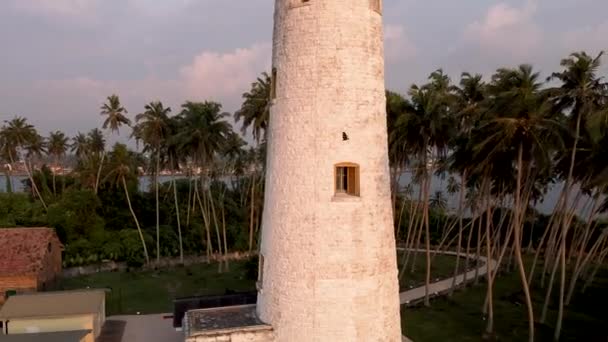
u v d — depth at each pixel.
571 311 34.12
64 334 22.78
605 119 24.48
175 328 27.94
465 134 36.22
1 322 27.28
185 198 63.72
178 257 52.53
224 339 16.19
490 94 33.41
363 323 15.84
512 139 26.77
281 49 16.47
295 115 15.98
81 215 50.44
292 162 16.02
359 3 15.99
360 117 15.98
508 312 33.75
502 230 50.31
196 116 51.72
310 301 15.67
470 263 49.38
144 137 53.72
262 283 17.30
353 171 16.08
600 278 43.69
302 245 15.78
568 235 50.12
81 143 84.81
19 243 38.03
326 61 15.73
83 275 45.78
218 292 39.19
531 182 37.12
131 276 45.47
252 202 54.91
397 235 58.56
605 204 39.50
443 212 65.69
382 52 16.88
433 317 32.69
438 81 41.38
